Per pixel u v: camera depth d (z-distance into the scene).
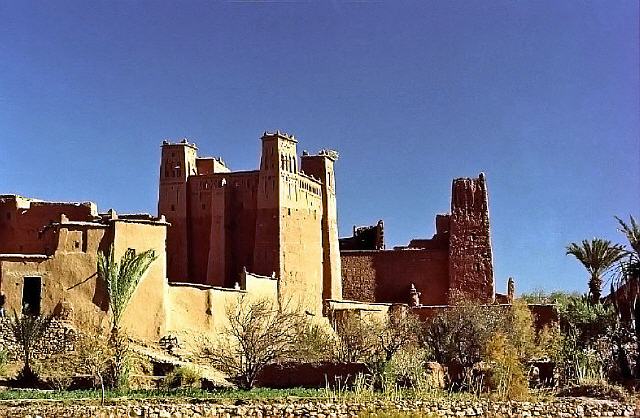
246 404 28.28
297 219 55.78
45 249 38.78
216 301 42.41
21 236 45.50
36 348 34.97
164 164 56.59
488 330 42.16
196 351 38.69
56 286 36.44
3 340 34.69
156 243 39.44
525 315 46.00
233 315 39.16
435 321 45.00
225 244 54.34
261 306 39.06
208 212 55.44
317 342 40.38
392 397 29.44
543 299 66.44
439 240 67.44
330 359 37.66
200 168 57.84
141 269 36.47
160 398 29.27
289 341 38.12
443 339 42.41
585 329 43.56
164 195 56.22
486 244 65.44
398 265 66.31
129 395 30.34
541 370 36.59
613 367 37.81
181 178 56.06
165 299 39.34
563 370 37.53
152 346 37.81
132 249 36.78
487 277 64.88
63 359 34.72
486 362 36.03
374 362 34.03
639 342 37.44
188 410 27.28
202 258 55.09
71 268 36.91
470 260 65.25
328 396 30.00
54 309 36.12
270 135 54.91
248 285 46.50
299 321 43.41
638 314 37.81
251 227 54.81
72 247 37.22
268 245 53.59
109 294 35.34
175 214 55.66
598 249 49.06
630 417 29.03
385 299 65.94
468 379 33.59
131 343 36.97
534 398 31.22
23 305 35.97
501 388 31.77
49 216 45.53
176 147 56.59
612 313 41.91
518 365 33.69
